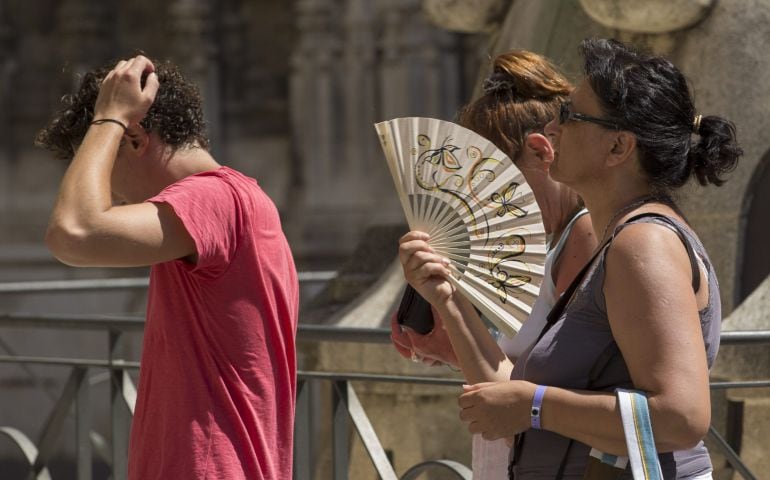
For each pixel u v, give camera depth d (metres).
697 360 4.22
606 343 4.50
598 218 4.75
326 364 10.27
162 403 5.35
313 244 35.59
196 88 5.71
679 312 4.26
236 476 5.25
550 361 4.61
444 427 9.84
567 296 4.71
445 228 5.08
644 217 4.48
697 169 4.73
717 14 9.12
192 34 36.81
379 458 7.40
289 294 5.65
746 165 9.06
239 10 37.12
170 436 5.30
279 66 36.69
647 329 4.27
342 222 35.25
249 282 5.38
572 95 4.75
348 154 35.16
